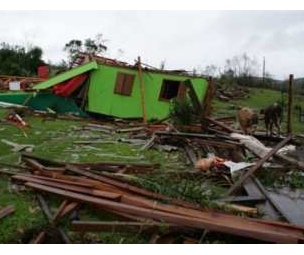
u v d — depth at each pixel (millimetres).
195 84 21484
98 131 17797
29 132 16328
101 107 22656
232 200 8492
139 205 7430
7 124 17547
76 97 23047
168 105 22219
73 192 8016
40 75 34938
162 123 19375
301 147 15188
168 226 6586
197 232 6570
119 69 22656
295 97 47094
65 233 6566
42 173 9445
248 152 13438
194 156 12578
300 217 7887
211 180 10164
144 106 22203
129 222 6828
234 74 61594
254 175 10367
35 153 12648
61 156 12367
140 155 13000
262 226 6539
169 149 13719
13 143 13953
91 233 6645
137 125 19438
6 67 43500
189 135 14383
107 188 8219
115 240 6469
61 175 9102
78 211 7555
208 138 14305
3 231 6680
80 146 14031
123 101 22578
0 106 22156
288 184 10188
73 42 55719
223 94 42281
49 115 21000
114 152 13281
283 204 8609
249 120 18016
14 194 8414
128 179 8969
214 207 7742
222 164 10758
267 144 16203
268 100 43656
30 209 7652
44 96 22922
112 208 7273
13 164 10711
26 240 6457
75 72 22484
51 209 7590
